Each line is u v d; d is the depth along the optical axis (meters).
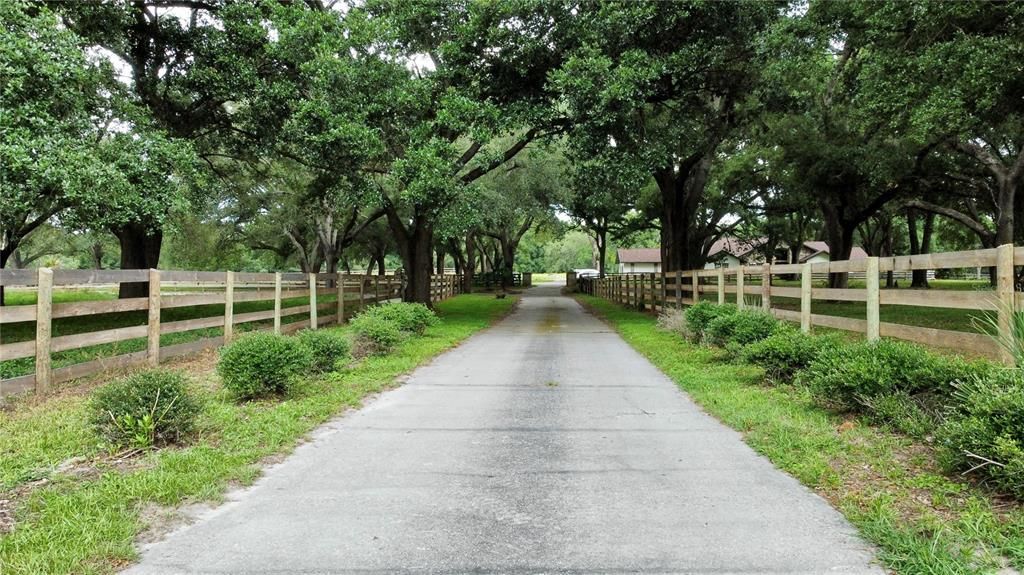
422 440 5.20
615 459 4.64
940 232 43.00
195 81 14.65
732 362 8.91
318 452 4.86
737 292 11.98
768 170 25.27
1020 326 4.87
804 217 41.28
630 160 15.17
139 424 4.72
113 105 12.22
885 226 39.53
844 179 21.28
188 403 5.09
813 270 9.20
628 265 76.69
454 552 3.09
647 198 29.64
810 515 3.52
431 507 3.69
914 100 11.70
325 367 8.09
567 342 12.80
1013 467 3.40
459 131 15.98
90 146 10.89
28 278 6.68
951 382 4.86
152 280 8.73
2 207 9.23
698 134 18.44
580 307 26.09
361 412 6.29
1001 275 5.37
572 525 3.41
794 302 22.34
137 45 14.92
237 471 4.29
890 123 13.53
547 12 14.71
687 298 16.64
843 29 13.82
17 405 6.24
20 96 9.45
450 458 4.69
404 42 16.78
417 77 16.25
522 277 55.25
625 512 3.59
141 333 8.52
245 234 39.28
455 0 15.94
